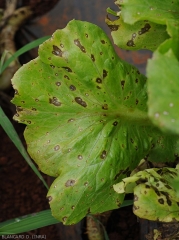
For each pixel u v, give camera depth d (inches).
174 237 8.6
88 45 7.3
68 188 7.8
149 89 5.3
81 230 10.2
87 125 7.9
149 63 5.4
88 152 7.9
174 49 6.5
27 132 8.0
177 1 7.5
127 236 10.6
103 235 10.1
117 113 8.0
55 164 8.0
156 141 8.4
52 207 7.8
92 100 7.8
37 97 7.7
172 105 5.3
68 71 7.4
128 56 11.3
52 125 7.9
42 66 7.5
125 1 7.3
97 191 7.9
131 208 10.7
